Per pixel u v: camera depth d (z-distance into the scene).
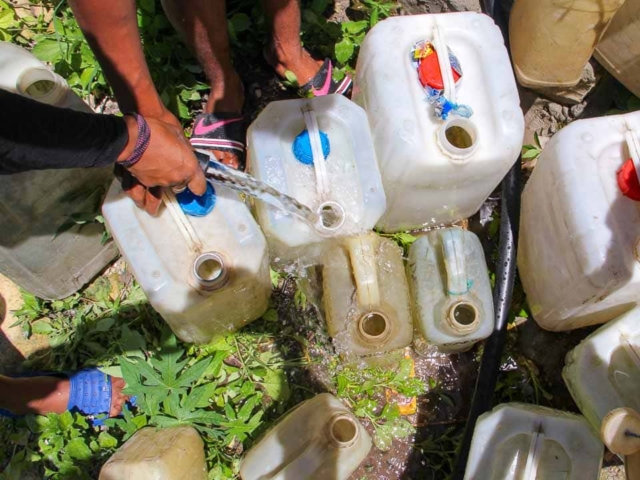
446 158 1.64
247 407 1.82
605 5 1.74
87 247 1.87
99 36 1.28
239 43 2.20
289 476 1.56
